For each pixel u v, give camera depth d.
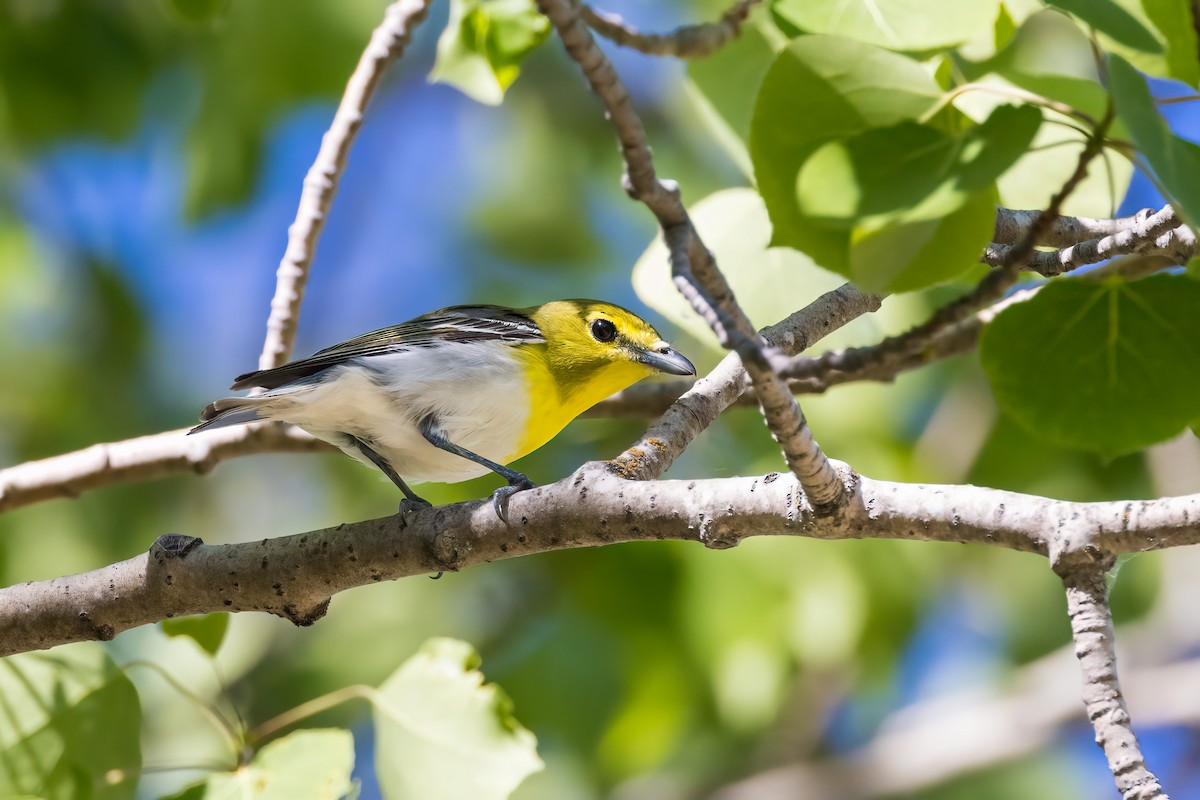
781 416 4.93
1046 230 3.98
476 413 8.97
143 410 14.55
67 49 13.01
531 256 14.67
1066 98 6.24
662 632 12.43
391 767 6.70
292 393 8.31
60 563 13.10
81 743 6.66
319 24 12.60
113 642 12.65
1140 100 3.81
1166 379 4.36
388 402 8.67
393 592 13.59
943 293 9.09
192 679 12.65
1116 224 6.34
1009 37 6.10
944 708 15.20
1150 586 14.28
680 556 12.37
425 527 6.18
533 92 15.07
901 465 11.83
